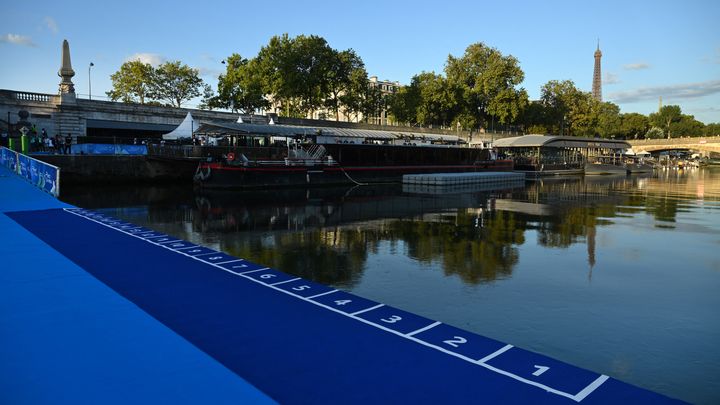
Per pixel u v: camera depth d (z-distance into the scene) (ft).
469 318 28.40
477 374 19.42
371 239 55.31
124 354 20.25
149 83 279.90
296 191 121.70
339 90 256.93
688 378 20.90
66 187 122.21
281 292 31.01
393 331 24.29
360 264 42.42
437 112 298.35
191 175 145.59
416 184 146.10
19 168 104.27
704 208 92.63
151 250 43.45
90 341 21.54
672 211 87.51
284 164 127.95
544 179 197.57
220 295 29.60
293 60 225.15
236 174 120.16
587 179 201.77
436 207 90.12
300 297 30.01
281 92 227.61
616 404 17.35
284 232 59.31
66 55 160.15
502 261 44.57
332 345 21.99
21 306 26.12
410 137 175.83
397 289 34.45
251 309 27.02
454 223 69.36
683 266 43.32
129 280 32.42
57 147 133.39
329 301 29.43
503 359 21.22
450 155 182.39
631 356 23.29
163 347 21.09
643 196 119.65
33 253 39.93
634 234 61.11
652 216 79.97
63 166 123.85
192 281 32.81
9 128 143.74
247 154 134.82
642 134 492.95
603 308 30.99
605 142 250.57
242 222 66.85
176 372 18.70
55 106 157.38
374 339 22.98
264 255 45.60
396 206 91.15
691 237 59.00
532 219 75.00
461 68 305.12
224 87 253.24
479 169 194.90
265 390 17.47
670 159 389.60
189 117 152.35
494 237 57.62
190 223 64.85
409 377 18.86
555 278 38.55
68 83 160.56
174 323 24.22
